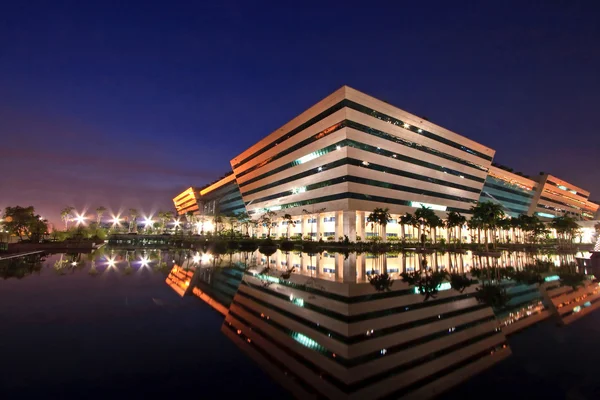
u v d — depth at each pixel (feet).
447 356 32.76
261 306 53.01
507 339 37.91
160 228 476.95
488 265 124.57
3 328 39.81
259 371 29.37
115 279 80.12
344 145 220.84
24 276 83.51
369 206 235.20
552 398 24.52
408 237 281.95
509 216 365.81
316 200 253.85
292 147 270.67
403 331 40.16
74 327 40.93
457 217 251.39
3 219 226.79
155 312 49.01
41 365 29.68
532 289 68.80
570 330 41.32
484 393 25.46
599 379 27.94
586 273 99.09
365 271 99.86
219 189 447.83
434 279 82.58
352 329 40.98
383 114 235.81
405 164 255.09
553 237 398.62
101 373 28.37
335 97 221.25
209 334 39.27
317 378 27.86
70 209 353.51
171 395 24.63
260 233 344.69
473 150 313.32
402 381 27.43
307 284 74.02
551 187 421.59
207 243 274.77
